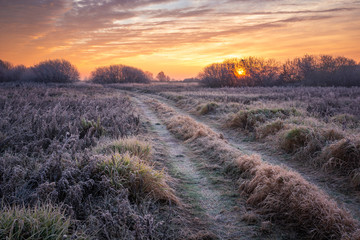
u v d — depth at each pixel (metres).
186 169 6.28
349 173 5.26
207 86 53.84
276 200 4.02
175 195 4.66
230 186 5.16
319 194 3.90
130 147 6.57
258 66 51.81
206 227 3.64
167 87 48.62
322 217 3.43
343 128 7.50
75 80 71.94
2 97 16.61
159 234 3.29
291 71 52.38
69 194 3.64
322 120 10.27
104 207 3.70
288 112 11.62
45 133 7.78
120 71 83.44
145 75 88.31
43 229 2.87
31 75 64.69
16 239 2.74
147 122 13.02
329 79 45.03
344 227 3.25
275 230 3.54
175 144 8.88
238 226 3.67
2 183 4.15
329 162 5.66
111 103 16.45
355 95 21.59
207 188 5.09
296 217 3.70
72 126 8.47
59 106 12.95
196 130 9.56
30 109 12.05
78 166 4.73
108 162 4.77
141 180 4.35
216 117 13.95
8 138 6.74
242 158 5.95
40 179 4.28
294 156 6.82
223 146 7.49
